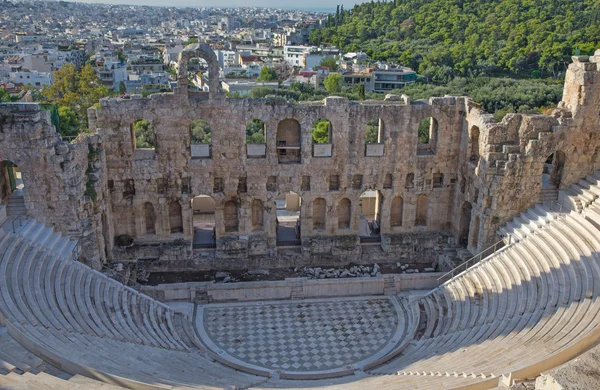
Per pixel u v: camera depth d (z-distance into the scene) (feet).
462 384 91.61
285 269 168.45
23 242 129.29
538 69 491.72
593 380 69.51
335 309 152.05
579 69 152.87
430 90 412.16
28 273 120.57
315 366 125.90
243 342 135.54
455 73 504.02
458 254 167.12
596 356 74.23
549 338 104.12
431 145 179.01
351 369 123.34
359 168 170.50
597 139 157.48
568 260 128.57
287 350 132.57
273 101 161.07
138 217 168.45
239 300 155.43
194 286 153.28
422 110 168.35
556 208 154.81
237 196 168.66
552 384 70.08
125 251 165.37
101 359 98.02
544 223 148.46
